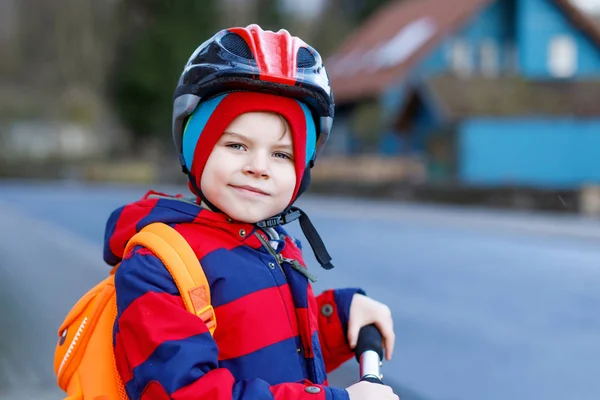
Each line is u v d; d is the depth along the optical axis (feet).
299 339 5.24
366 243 37.40
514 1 92.27
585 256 32.89
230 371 4.88
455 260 31.55
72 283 24.36
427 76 77.87
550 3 92.38
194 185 5.33
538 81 80.79
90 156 145.69
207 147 5.08
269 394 4.54
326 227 45.50
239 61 4.89
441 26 92.43
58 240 36.83
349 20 173.06
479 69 92.27
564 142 72.18
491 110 71.82
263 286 5.11
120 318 4.75
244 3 163.43
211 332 4.80
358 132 91.25
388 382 15.25
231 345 4.95
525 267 29.81
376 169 75.31
